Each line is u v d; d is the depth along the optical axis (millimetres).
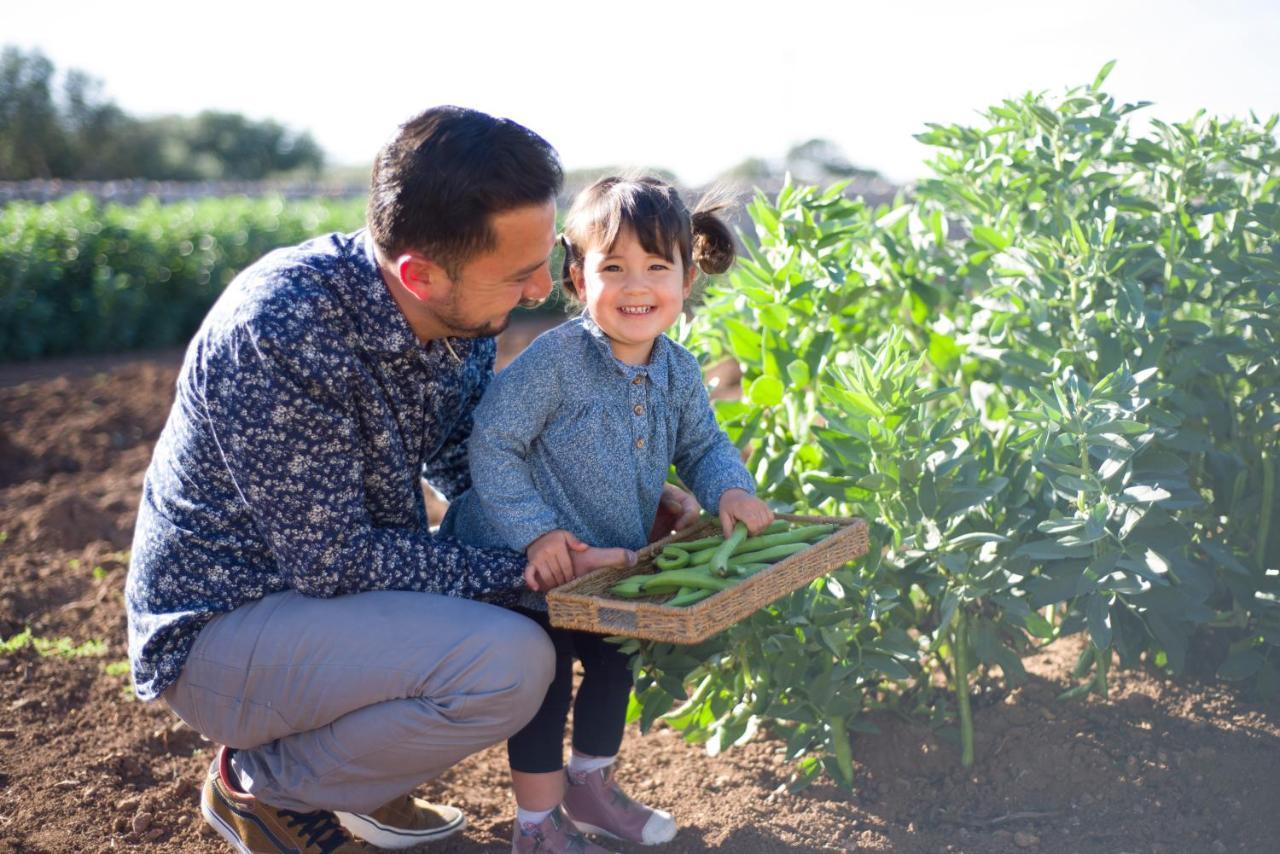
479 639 2180
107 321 11797
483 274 2062
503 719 2215
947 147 3303
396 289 2184
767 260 3146
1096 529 2477
